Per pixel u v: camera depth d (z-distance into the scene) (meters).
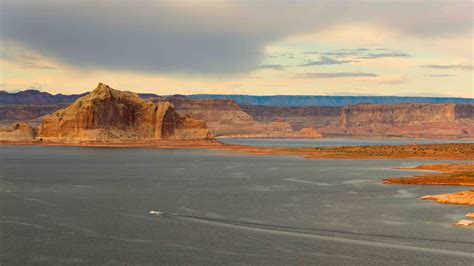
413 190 82.81
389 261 44.41
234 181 98.06
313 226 55.78
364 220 58.66
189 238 51.34
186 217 60.53
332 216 60.88
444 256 45.59
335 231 53.66
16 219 59.41
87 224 56.97
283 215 61.56
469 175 97.31
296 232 53.44
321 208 66.12
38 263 43.84
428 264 43.66
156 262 44.25
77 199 73.75
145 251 47.16
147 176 108.19
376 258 45.22
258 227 55.69
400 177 104.12
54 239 50.91
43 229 54.78
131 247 48.34
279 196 76.81
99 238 51.28
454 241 49.94
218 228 55.22
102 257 45.44
